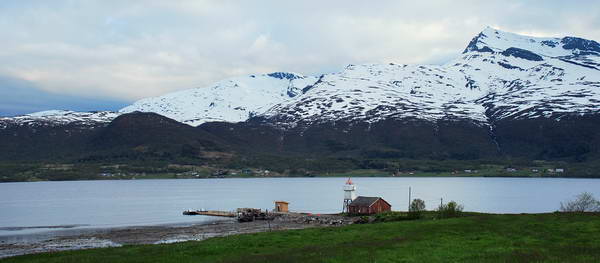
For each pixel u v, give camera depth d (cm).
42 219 15925
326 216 14762
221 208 19925
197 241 7225
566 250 5528
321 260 5259
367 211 14512
